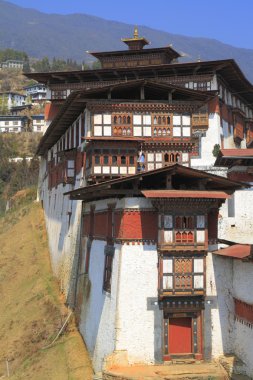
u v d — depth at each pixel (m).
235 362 30.55
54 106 68.31
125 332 30.50
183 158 48.34
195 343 31.41
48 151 77.31
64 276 51.25
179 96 48.81
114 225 33.00
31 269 62.94
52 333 42.66
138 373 29.28
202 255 31.27
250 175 43.16
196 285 31.03
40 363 38.28
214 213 32.69
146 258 30.95
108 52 72.81
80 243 44.81
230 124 67.25
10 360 41.69
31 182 128.12
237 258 29.34
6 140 166.88
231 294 32.16
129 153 45.50
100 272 35.78
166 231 30.77
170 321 31.38
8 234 79.88
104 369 30.88
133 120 47.50
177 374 29.44
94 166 44.75
